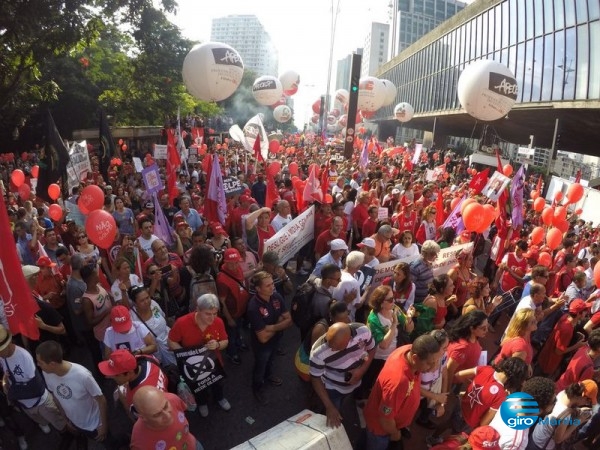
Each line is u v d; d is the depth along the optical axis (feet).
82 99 92.12
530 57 97.45
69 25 44.34
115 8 51.08
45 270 19.49
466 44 138.92
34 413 14.10
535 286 18.92
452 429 15.20
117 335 14.88
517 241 25.50
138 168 39.40
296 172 45.85
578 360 15.19
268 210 25.32
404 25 365.61
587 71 77.61
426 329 17.07
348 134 66.33
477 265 35.94
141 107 99.66
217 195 27.91
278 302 16.81
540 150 144.46
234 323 18.84
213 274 19.36
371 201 32.07
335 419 12.67
